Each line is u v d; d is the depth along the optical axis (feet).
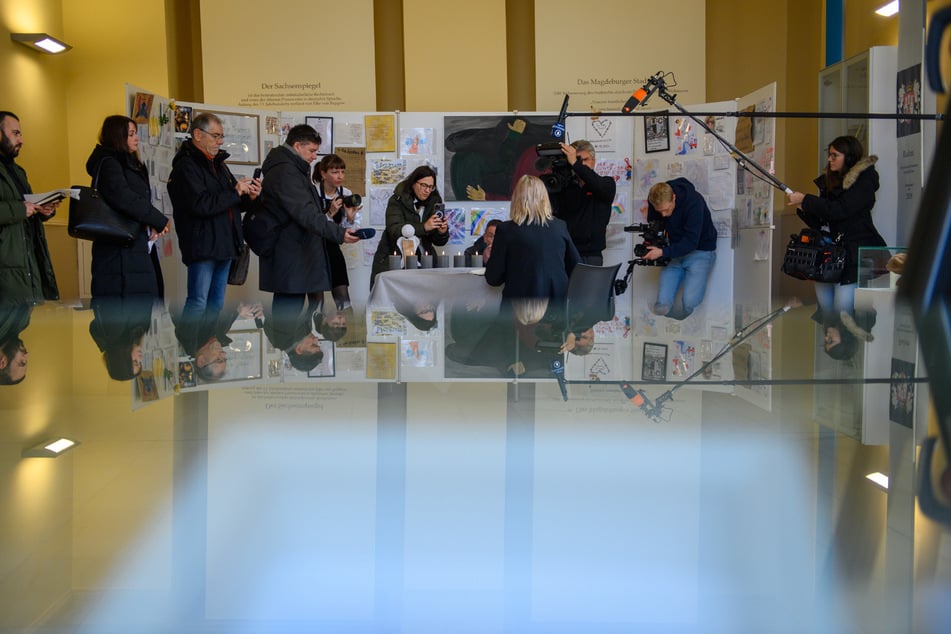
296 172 16.22
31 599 1.65
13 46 25.75
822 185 18.43
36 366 4.58
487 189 26.78
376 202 26.48
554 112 27.48
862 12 25.41
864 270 11.93
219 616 1.57
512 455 2.66
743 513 2.11
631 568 1.80
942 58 3.76
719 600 1.64
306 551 1.85
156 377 4.16
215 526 2.06
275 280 16.38
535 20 29.04
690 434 2.90
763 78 30.76
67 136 28.91
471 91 29.58
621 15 28.89
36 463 2.61
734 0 30.71
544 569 1.81
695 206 21.94
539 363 4.59
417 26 29.43
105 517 2.10
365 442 2.81
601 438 2.85
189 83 30.53
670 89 28.89
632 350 5.29
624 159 25.77
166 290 24.59
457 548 1.90
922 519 2.02
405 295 15.29
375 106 29.22
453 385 3.84
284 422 3.10
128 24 28.73
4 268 14.60
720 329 7.11
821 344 5.45
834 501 2.17
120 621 1.54
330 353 5.12
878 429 2.93
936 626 1.51
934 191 3.95
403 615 1.58
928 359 4.57
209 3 28.81
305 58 29.07
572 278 12.03
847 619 1.55
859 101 22.33
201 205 15.92
